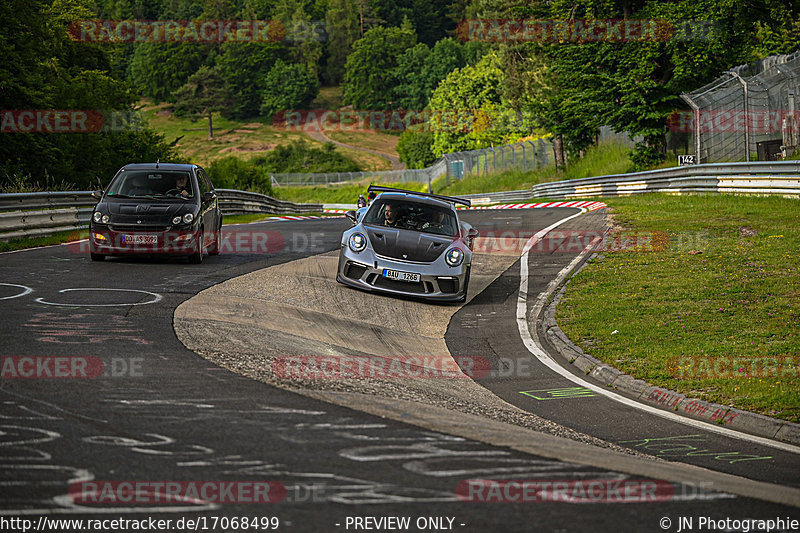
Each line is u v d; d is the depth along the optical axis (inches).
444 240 1173.7
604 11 4035.4
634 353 845.8
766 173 2289.6
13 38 3157.0
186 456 435.5
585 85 4183.1
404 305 1098.1
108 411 510.3
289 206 4407.0
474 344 913.5
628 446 568.1
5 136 2947.8
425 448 477.1
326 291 1117.7
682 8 3599.9
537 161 6112.2
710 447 570.6
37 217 1644.9
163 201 1310.3
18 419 482.6
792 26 4714.6
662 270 1337.4
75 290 976.9
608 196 3440.0
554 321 1019.9
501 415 618.2
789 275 1233.4
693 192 2667.3
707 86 3019.2
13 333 719.1
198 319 845.2
